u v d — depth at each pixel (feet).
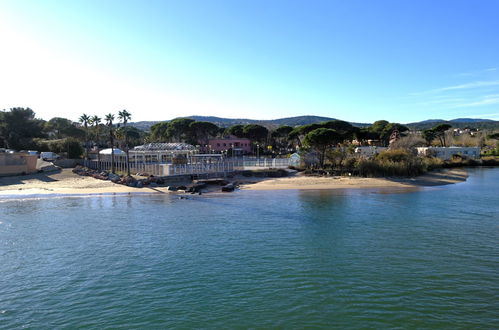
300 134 354.95
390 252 70.74
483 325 44.04
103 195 144.25
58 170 194.80
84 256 70.38
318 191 152.97
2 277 60.49
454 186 168.66
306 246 74.90
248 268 62.90
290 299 51.06
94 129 332.19
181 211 112.16
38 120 329.93
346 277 58.49
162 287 55.77
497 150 339.36
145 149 288.51
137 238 82.23
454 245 75.00
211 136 446.60
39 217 104.63
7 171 177.06
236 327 44.09
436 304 49.34
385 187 164.35
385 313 46.88
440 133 374.84
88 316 47.32
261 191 154.71
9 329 44.32
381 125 428.56
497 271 60.95
